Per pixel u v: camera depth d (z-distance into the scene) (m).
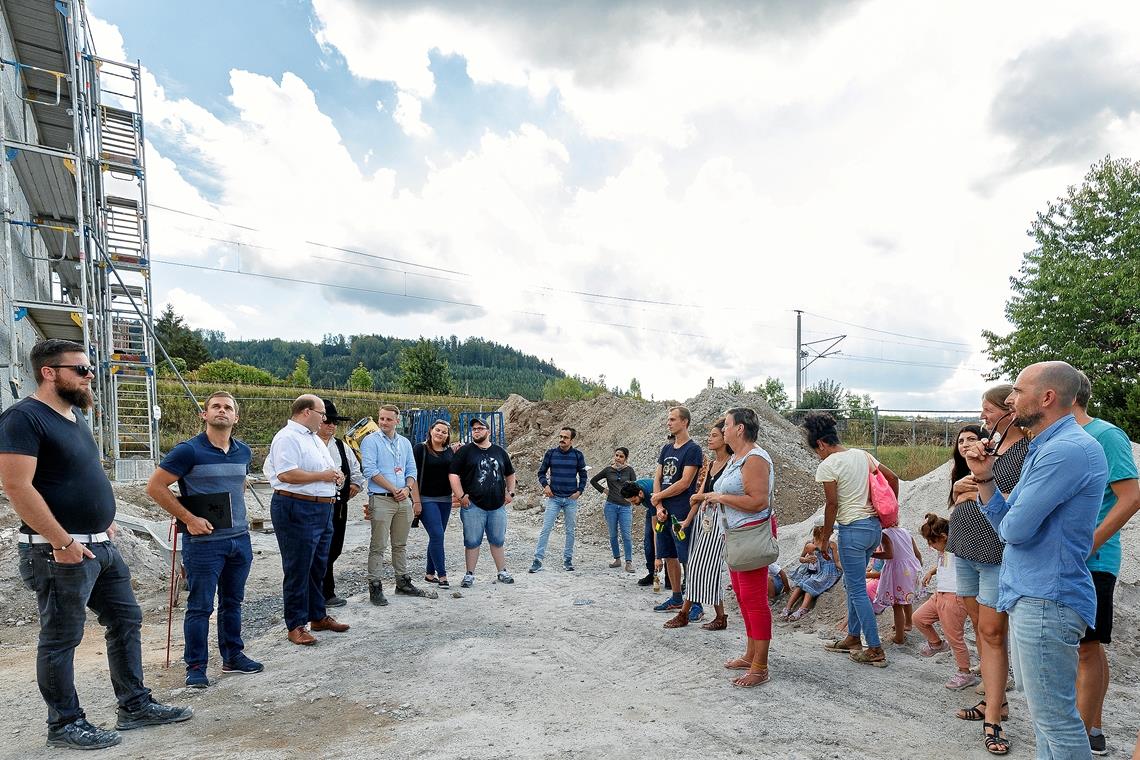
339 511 6.41
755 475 4.34
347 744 3.46
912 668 4.79
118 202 19.20
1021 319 23.78
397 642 5.29
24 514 3.28
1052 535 2.69
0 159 11.73
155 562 7.99
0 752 3.41
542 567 8.98
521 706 3.99
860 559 4.85
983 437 3.85
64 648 3.47
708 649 5.19
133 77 18.67
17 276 13.38
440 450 7.54
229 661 4.62
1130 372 21.45
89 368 3.62
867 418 24.00
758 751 3.39
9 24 14.04
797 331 41.59
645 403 21.22
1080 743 2.63
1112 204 23.11
